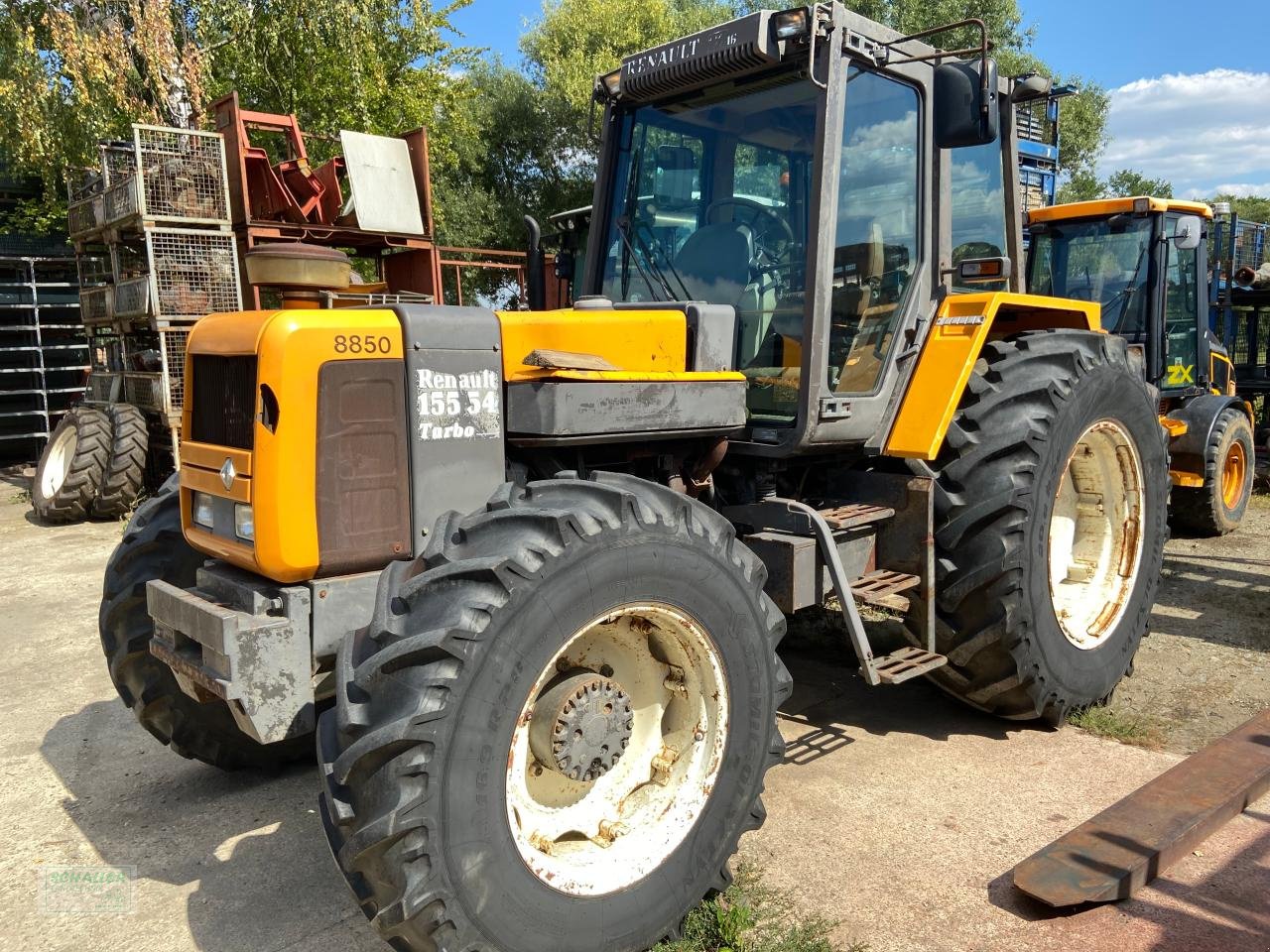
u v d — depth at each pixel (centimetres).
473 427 263
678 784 258
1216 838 290
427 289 1037
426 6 1475
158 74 1070
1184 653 461
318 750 222
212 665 243
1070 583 407
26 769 364
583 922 228
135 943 256
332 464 243
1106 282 756
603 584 228
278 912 269
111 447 813
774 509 330
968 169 391
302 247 262
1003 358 365
